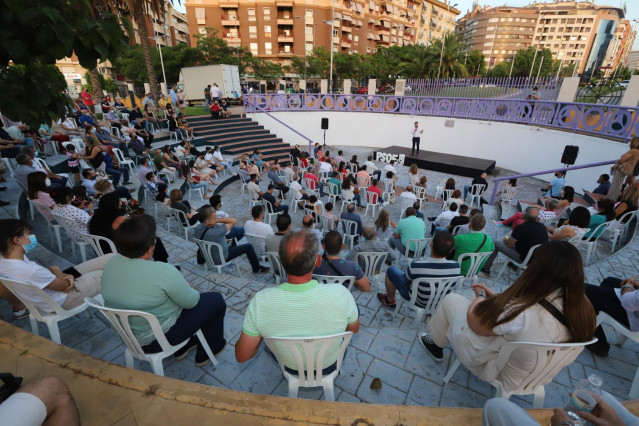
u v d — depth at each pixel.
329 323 1.60
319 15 58.62
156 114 16.00
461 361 1.99
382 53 60.03
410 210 5.13
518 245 4.21
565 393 2.22
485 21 126.44
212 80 23.48
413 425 1.52
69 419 1.35
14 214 4.81
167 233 5.38
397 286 3.14
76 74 47.41
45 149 9.33
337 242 2.90
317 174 12.75
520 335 1.61
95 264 2.77
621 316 2.36
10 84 1.84
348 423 1.52
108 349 2.49
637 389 2.14
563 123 11.62
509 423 1.19
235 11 58.06
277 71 53.56
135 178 9.66
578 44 124.25
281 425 1.52
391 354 2.53
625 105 9.68
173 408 1.60
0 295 2.40
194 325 2.13
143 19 15.31
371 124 18.84
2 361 1.84
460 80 15.62
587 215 4.36
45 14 1.57
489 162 14.26
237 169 13.04
